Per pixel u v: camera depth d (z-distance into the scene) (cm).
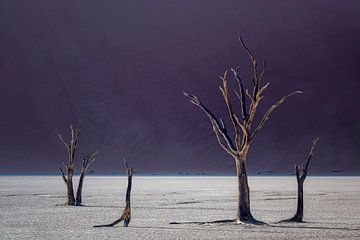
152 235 2762
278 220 3434
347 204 4512
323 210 4031
